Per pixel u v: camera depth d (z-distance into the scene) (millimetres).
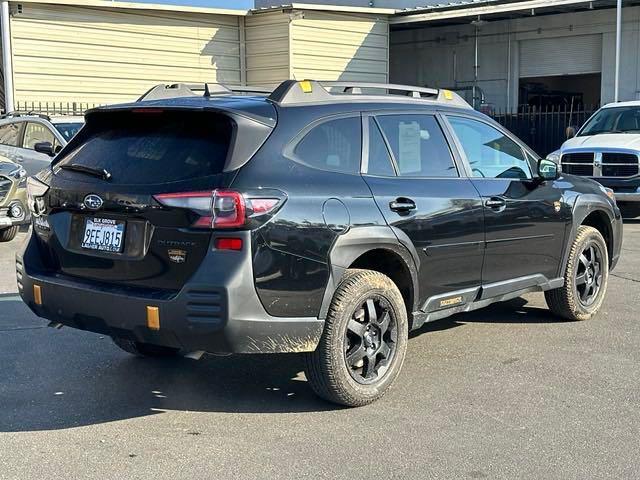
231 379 5500
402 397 5090
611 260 7480
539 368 5684
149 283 4383
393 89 5605
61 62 19172
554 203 6426
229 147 4375
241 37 22172
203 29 21406
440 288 5414
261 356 6043
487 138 6070
